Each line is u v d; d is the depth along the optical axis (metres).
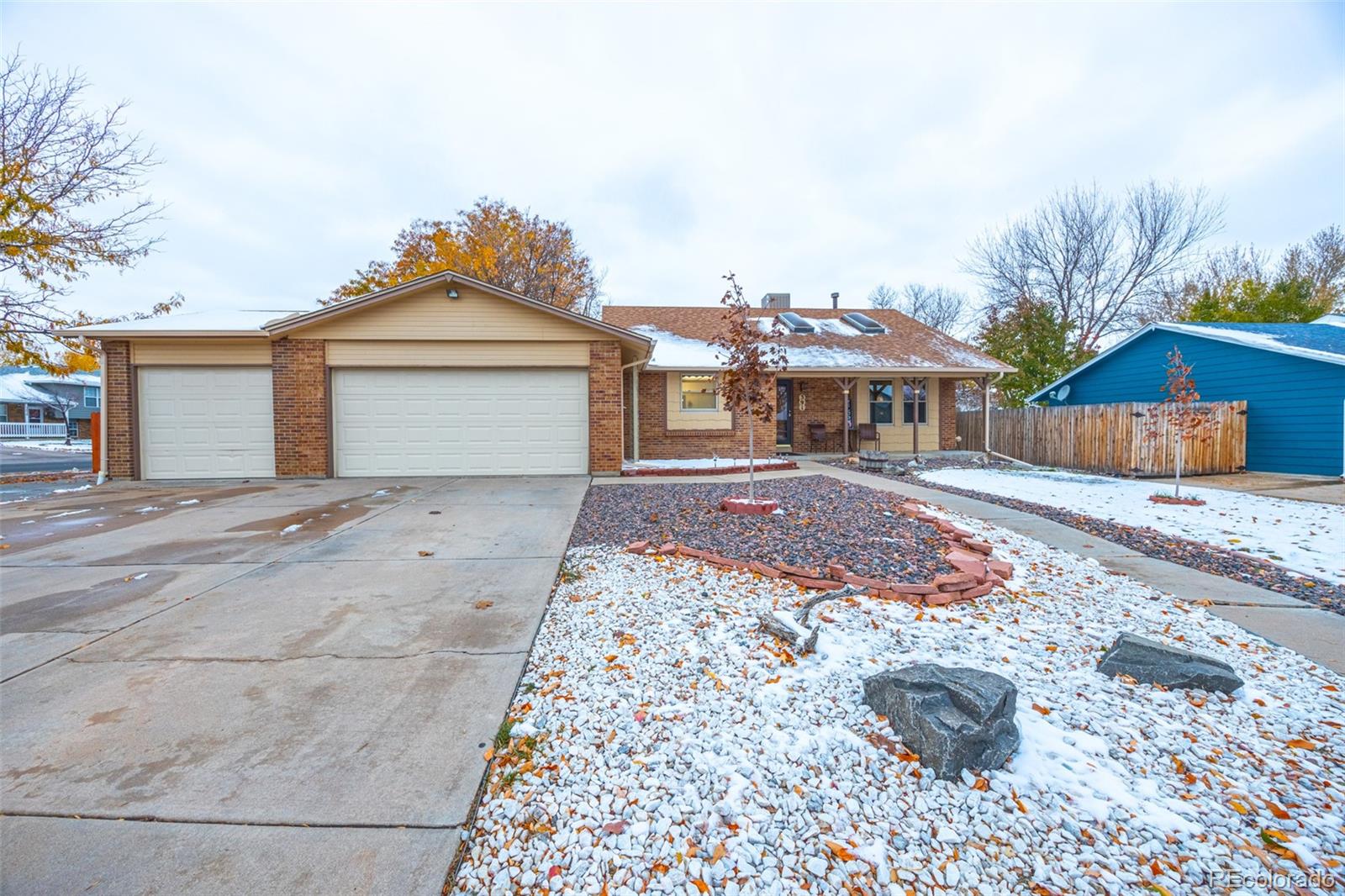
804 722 2.61
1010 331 23.48
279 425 11.01
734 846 1.92
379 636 3.67
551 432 11.62
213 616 3.99
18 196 12.85
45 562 5.31
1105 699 2.87
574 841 1.95
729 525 6.36
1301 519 7.36
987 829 2.00
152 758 2.39
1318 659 3.42
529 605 4.22
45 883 1.75
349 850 1.91
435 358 11.33
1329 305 24.61
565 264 28.44
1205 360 13.87
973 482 11.12
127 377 10.98
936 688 2.49
